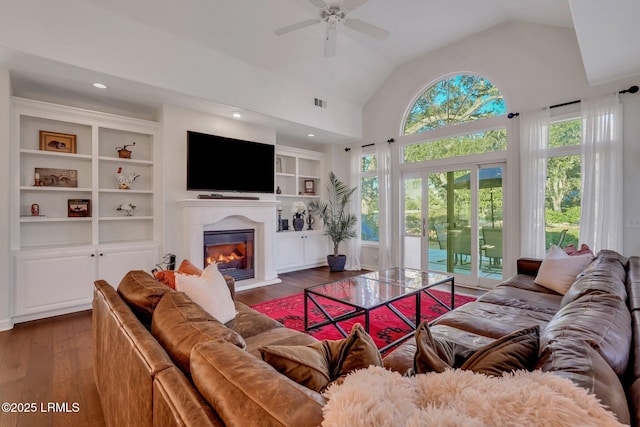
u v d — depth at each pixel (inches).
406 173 215.8
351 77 209.0
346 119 225.9
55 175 146.0
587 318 45.8
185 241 164.2
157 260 158.9
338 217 245.8
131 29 130.0
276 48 167.2
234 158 184.7
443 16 163.3
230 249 195.3
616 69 127.1
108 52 124.3
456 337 69.9
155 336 48.6
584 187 141.9
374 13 159.2
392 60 208.7
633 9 87.0
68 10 115.6
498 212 175.0
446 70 193.3
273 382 28.6
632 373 35.1
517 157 165.9
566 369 31.2
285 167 245.3
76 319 128.6
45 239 145.0
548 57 156.3
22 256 123.3
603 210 137.0
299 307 147.9
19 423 67.9
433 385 28.2
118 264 147.6
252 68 171.0
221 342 37.8
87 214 150.6
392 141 219.6
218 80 156.9
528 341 39.4
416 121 211.3
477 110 183.2
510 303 94.4
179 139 165.5
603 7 86.5
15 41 105.3
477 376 28.8
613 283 69.3
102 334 64.4
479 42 179.3
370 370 30.0
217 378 30.5
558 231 155.4
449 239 194.7
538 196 155.3
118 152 160.9
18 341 108.2
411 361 59.2
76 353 99.8
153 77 135.9
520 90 164.7
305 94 199.3
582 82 146.5
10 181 120.7
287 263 225.5
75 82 132.2
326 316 119.0
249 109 169.8
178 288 74.2
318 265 247.6
